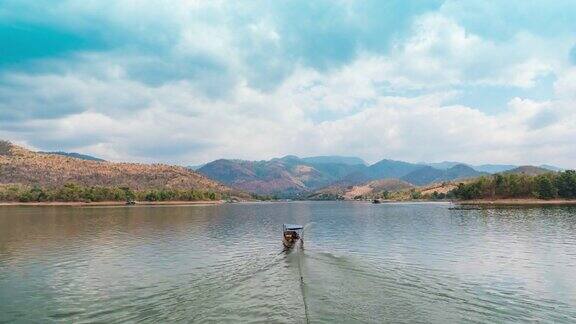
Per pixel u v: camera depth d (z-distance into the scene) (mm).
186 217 149750
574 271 43625
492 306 29953
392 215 159875
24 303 32969
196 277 41219
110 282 40000
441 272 42344
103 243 69688
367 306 28250
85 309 31047
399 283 35656
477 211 167500
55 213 170500
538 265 47094
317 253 56250
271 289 33219
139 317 28281
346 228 100938
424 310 27750
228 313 27125
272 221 131875
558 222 106312
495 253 56188
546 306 30766
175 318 27016
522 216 130875
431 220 124562
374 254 55281
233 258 53438
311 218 149125
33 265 49062
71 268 47156
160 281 39938
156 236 81625
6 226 104000
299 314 26484
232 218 148750
